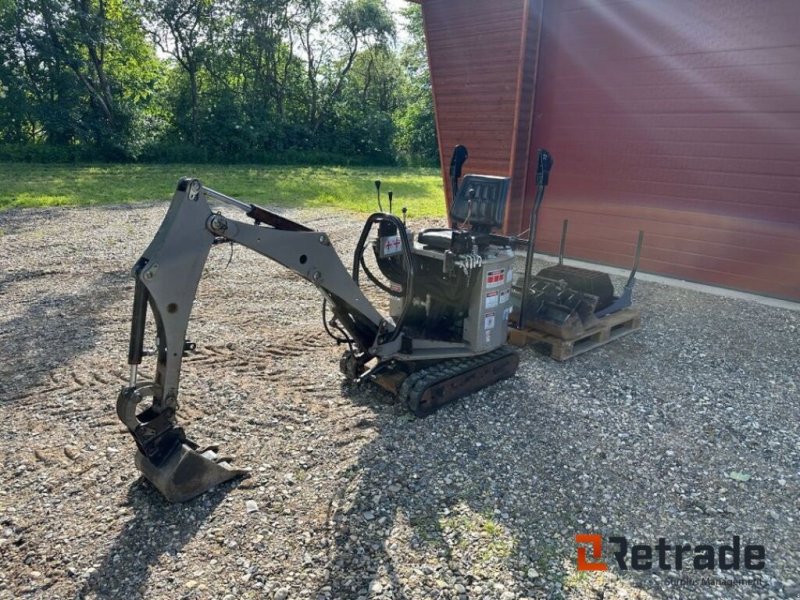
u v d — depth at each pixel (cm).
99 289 645
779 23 603
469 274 390
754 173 654
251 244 299
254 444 345
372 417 377
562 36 774
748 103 641
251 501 294
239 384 421
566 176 816
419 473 319
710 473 328
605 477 321
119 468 320
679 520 289
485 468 326
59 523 277
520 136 817
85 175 1745
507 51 795
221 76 2755
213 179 1794
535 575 250
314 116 3048
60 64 2191
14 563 253
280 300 617
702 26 655
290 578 245
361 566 252
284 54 2962
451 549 263
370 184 1842
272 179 1873
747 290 688
